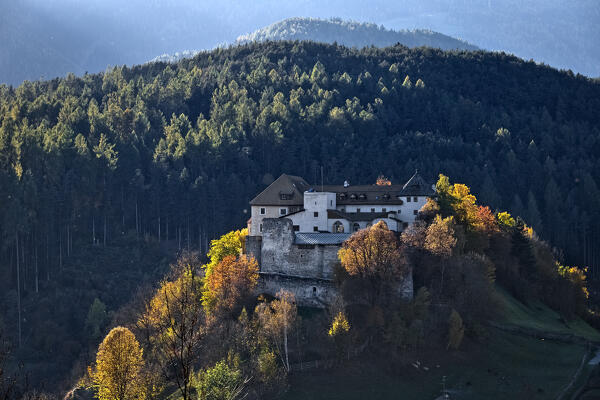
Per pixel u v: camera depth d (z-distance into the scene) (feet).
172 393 471.62
